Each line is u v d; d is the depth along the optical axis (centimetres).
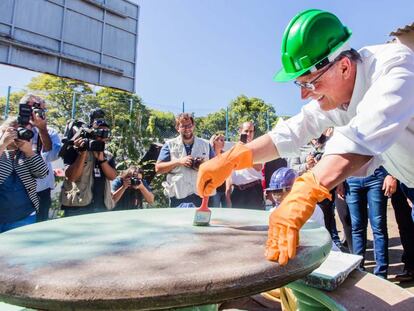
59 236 121
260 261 91
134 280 78
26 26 835
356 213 319
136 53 1078
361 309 139
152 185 529
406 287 300
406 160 132
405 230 317
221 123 1144
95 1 966
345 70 126
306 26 123
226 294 80
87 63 949
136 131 559
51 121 789
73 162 314
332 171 104
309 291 159
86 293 76
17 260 95
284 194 265
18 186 260
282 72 136
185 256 96
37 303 78
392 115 106
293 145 163
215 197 411
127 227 134
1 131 259
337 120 159
